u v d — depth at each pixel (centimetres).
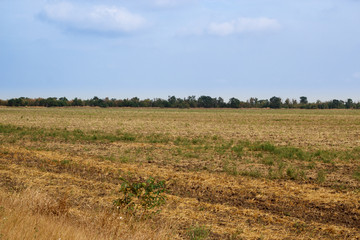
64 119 5312
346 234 779
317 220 877
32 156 1752
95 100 19388
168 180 1277
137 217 811
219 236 746
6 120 4925
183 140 2561
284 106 19962
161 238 662
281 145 2364
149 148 2141
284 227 816
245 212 917
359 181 1281
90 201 976
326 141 2614
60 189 1102
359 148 2103
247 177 1343
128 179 1288
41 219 597
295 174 1353
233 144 2388
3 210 612
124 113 8512
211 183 1234
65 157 1741
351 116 7481
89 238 565
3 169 1401
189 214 890
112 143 2394
